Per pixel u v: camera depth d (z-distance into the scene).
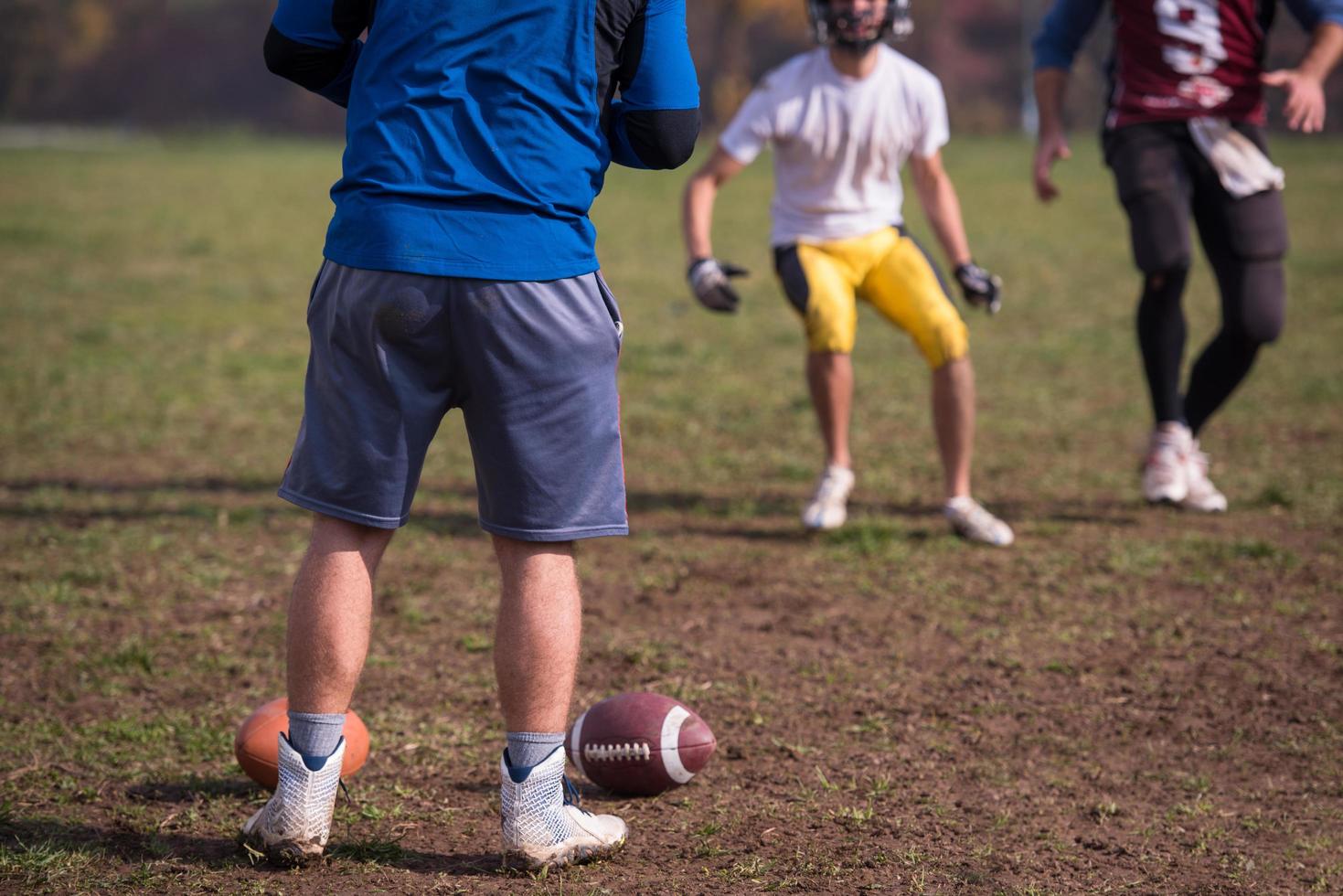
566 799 4.68
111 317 18.00
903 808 5.22
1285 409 13.04
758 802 5.27
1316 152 46.41
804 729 6.05
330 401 4.31
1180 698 6.43
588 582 8.21
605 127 4.56
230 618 7.50
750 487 10.70
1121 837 5.00
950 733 6.01
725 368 15.55
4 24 105.12
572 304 4.29
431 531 9.28
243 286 21.25
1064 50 9.81
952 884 4.54
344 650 4.38
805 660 6.91
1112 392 14.11
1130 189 9.30
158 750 5.71
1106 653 7.03
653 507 10.05
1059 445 11.95
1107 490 10.51
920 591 8.04
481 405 4.34
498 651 4.44
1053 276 22.19
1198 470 9.83
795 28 102.44
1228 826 5.11
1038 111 9.94
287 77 4.65
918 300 8.89
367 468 4.29
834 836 4.95
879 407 13.41
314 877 4.48
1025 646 7.12
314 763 4.43
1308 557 8.67
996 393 14.09
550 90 4.28
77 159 53.50
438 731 5.97
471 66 4.25
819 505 9.29
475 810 5.16
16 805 5.11
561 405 4.31
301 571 4.42
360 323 4.24
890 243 9.05
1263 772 5.64
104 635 7.15
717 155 9.09
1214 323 17.69
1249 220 9.30
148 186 39.94
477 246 4.19
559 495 4.36
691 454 11.73
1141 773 5.62
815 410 9.37
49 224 28.58
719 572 8.42
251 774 5.18
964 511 9.05
